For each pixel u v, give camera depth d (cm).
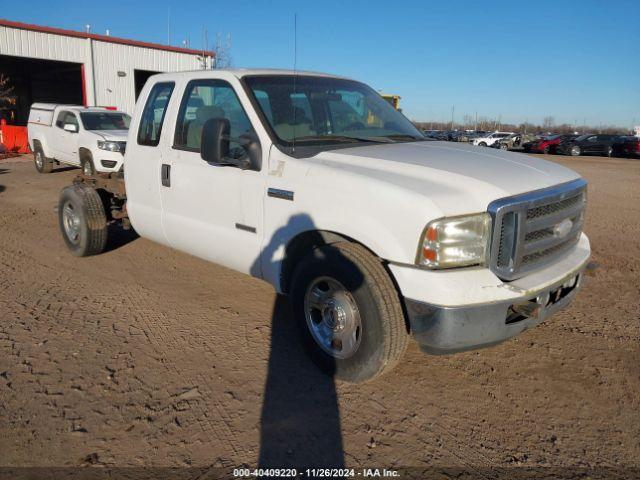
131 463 276
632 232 834
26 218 865
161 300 495
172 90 468
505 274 305
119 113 1416
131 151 506
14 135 2184
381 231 308
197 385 349
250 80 409
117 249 668
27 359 378
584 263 362
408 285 298
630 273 603
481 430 308
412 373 369
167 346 402
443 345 295
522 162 373
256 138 382
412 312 300
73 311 466
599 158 2922
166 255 643
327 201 335
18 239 720
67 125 1327
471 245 298
